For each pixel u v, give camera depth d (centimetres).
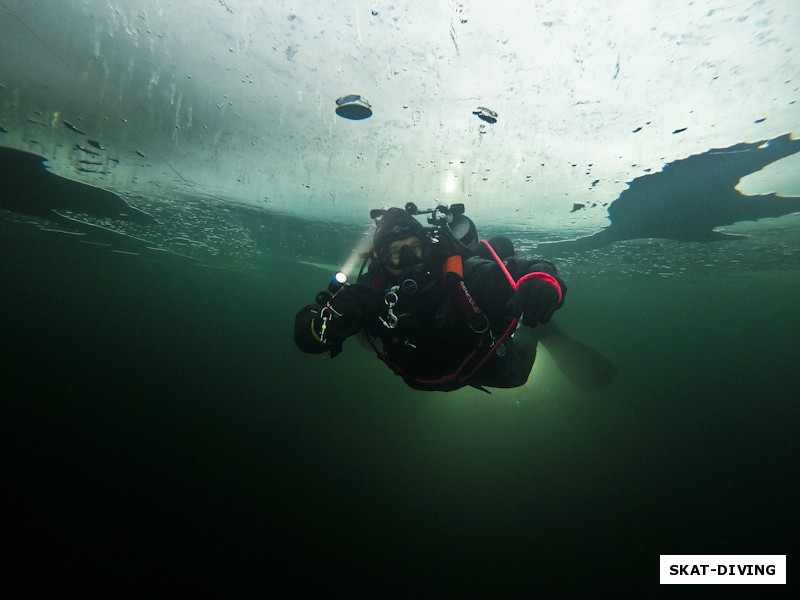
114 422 1095
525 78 284
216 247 1326
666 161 426
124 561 498
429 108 330
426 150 414
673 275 1505
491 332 167
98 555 503
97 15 286
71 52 331
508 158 421
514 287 142
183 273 2488
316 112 357
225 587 473
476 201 564
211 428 1143
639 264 1215
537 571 535
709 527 644
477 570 537
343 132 391
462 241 179
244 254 1434
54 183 731
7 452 781
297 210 718
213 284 3072
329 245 1021
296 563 536
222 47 291
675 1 215
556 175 466
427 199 562
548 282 123
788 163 429
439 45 257
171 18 273
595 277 1509
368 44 262
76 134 488
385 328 172
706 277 1564
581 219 654
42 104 426
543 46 252
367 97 323
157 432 1052
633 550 583
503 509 718
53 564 474
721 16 223
